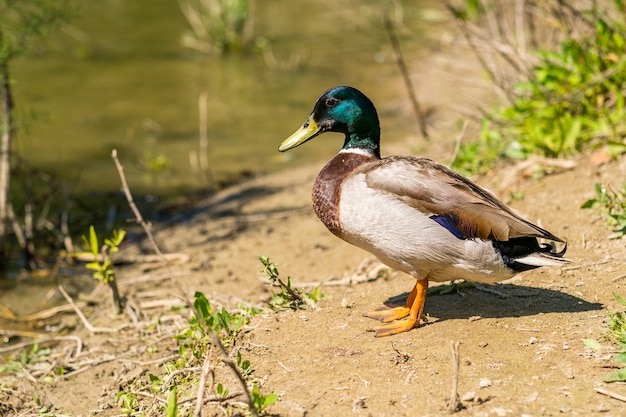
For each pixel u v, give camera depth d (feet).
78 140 38.01
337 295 21.81
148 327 22.61
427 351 16.85
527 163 26.35
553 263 16.66
